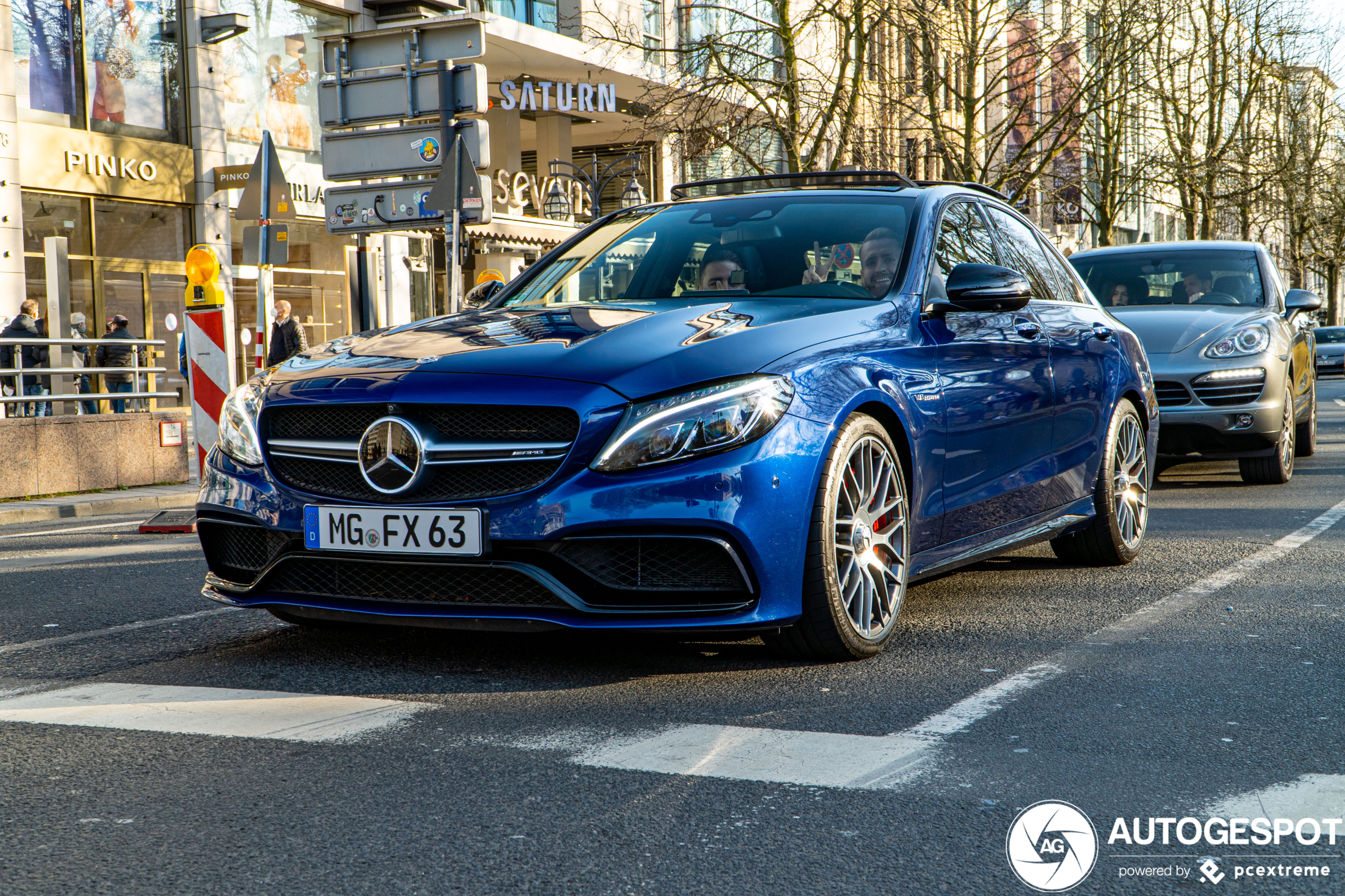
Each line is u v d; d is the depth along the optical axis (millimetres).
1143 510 6148
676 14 23797
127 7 19922
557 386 3697
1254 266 10359
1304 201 40312
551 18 25656
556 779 2939
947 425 4457
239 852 2518
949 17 19938
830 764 3027
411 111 11055
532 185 25484
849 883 2365
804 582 3863
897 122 20359
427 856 2492
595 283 4988
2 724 3451
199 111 20812
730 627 3672
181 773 3008
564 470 3641
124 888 2352
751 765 3025
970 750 3131
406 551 3738
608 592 3672
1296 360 10164
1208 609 4898
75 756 3145
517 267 26188
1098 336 5824
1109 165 25562
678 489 3607
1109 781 2908
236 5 21547
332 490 3883
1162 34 25047
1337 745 3170
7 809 2771
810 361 3926
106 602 5500
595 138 30094
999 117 24266
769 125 18328
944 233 5016
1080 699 3609
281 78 22312
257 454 4031
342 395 3871
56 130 18641
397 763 3064
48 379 10977
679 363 3758
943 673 3908
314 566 3943
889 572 4172
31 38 18500
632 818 2684
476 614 3701
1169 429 9148
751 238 4957
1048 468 5242
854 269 4699
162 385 20344
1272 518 7535
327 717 3479
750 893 2320
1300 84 36062
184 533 8141
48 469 10516
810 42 20031
